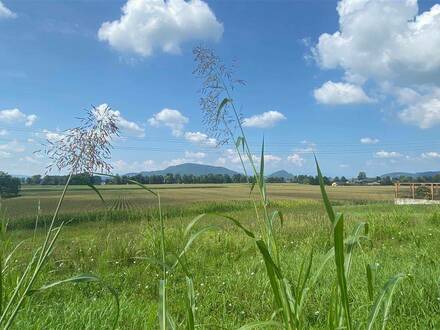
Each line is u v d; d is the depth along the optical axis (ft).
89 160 8.20
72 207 110.22
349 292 17.26
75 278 7.64
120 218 79.97
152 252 32.76
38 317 14.08
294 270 21.75
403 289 16.14
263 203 9.32
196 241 36.70
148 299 21.71
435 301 15.56
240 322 17.24
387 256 27.25
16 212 84.48
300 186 369.71
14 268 17.99
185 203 136.87
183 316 17.31
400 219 47.42
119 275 26.73
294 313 8.13
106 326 14.11
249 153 10.08
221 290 22.09
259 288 21.43
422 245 31.17
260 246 7.70
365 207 91.86
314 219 58.44
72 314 14.62
